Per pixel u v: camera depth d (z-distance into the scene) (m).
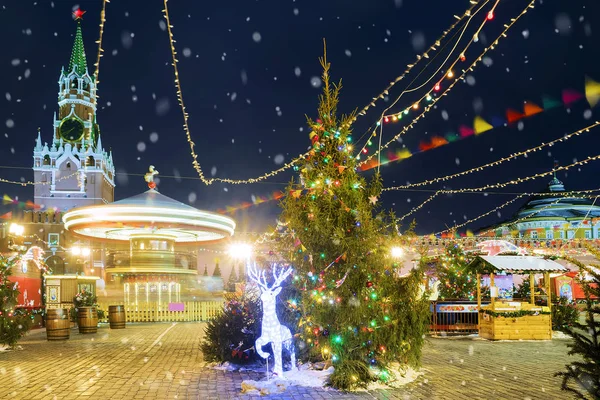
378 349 9.41
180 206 25.81
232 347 11.15
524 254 19.69
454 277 22.33
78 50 114.06
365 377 8.87
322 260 9.54
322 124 10.32
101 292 34.66
